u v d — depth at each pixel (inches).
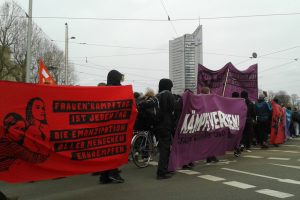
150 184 302.0
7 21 1572.3
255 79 624.1
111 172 306.0
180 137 352.5
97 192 279.9
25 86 236.5
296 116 822.5
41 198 267.4
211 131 399.5
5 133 226.2
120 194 271.0
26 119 236.2
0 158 225.5
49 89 249.0
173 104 324.8
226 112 427.2
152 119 321.7
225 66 595.5
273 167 372.5
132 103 296.8
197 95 379.2
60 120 254.4
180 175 338.3
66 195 274.1
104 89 282.5
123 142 294.5
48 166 248.1
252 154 484.1
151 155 399.5
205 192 270.5
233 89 598.9
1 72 1590.8
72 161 261.6
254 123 528.7
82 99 267.0
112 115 285.7
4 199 224.2
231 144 439.8
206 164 401.4
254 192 268.2
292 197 253.3
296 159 429.1
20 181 233.9
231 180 311.0
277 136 586.9
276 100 620.4
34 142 240.2
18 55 1596.9
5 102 227.3
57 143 252.4
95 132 275.4
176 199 253.3
